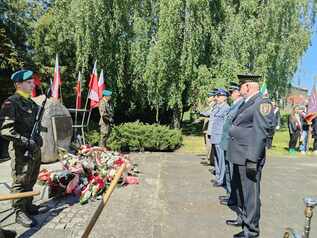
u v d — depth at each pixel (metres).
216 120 7.77
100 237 4.75
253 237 4.76
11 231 4.55
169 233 4.99
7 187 6.25
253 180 4.69
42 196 6.14
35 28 16.75
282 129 22.19
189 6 15.66
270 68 17.50
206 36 16.78
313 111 13.93
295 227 5.38
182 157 11.52
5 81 14.84
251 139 4.61
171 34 15.50
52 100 8.69
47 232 4.79
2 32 14.68
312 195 7.28
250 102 4.82
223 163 7.52
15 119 4.79
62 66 17.17
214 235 4.95
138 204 6.20
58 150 8.15
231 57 16.38
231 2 17.34
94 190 6.23
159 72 15.80
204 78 16.12
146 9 16.78
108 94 10.29
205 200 6.55
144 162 10.40
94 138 11.91
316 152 13.66
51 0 19.08
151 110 19.50
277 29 16.80
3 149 9.85
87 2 15.32
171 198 6.65
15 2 16.30
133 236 4.83
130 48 16.55
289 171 9.84
